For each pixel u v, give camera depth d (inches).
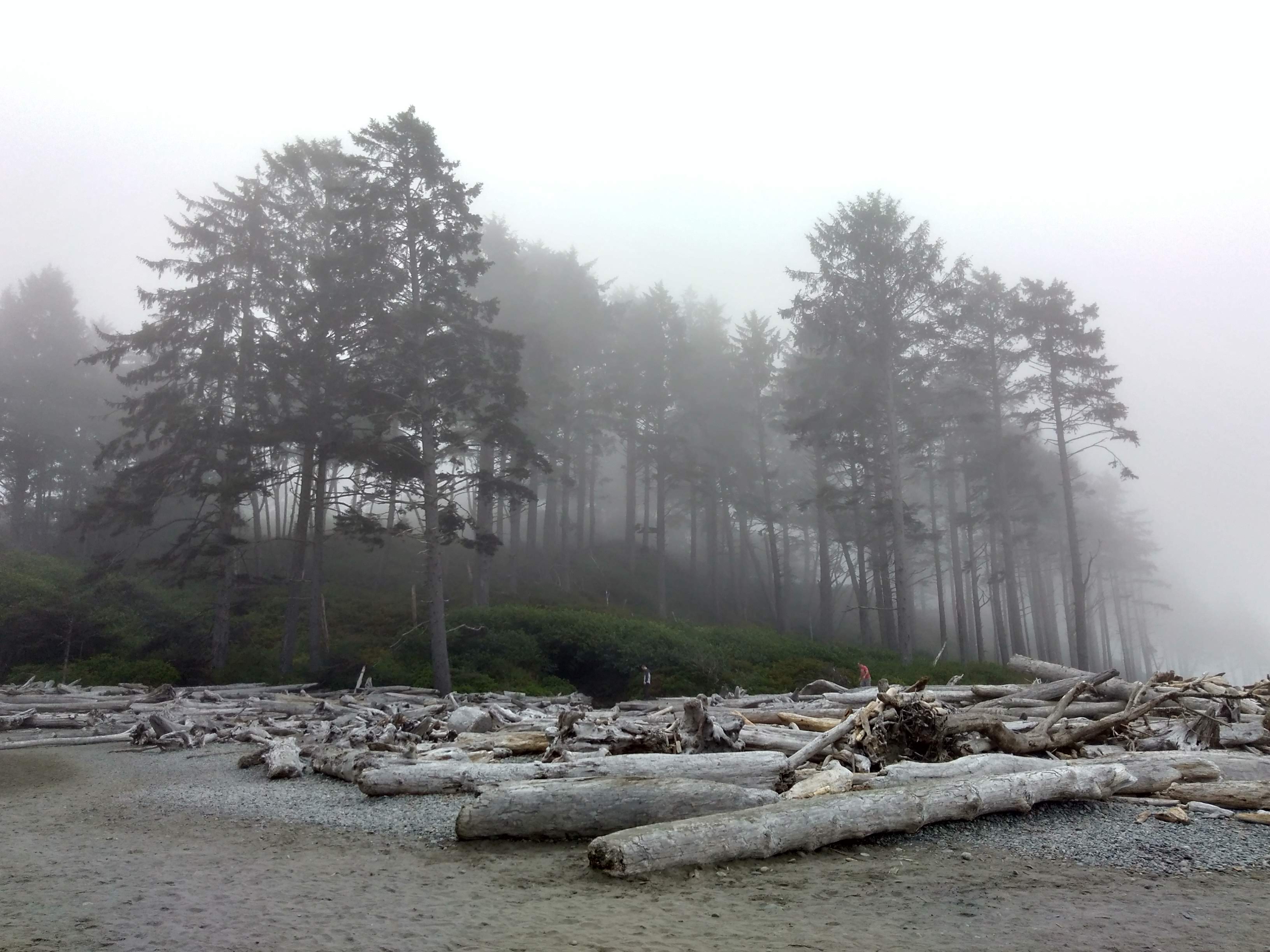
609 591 1660.9
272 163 1210.0
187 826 303.4
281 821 308.5
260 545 1545.3
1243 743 444.5
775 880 217.5
